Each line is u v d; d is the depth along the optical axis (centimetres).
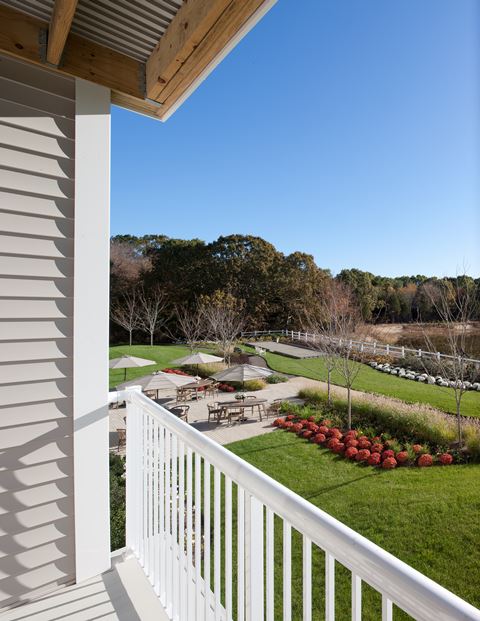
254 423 852
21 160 175
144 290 2608
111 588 180
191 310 2581
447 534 405
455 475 545
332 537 66
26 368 176
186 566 146
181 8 166
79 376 189
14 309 174
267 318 2844
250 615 97
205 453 122
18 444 173
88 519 189
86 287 192
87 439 190
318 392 1030
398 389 1074
